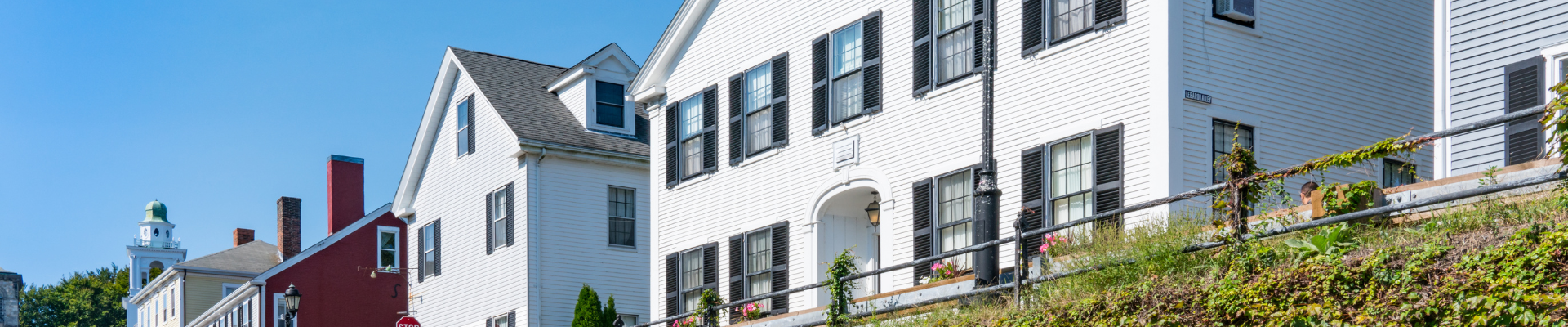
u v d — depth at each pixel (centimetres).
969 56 1856
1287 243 1139
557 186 2894
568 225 2891
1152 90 1584
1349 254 1098
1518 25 1412
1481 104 1439
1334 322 1020
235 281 4925
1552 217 1012
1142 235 1336
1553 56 1367
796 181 2141
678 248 2422
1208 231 1272
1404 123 1803
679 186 2444
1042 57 1759
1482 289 959
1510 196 1105
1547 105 993
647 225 3033
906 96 1953
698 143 2408
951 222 1838
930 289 1584
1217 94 1614
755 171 2241
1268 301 1088
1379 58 1802
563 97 3134
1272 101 1667
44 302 9144
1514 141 1387
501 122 2948
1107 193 1622
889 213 1959
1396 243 1077
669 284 2427
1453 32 1484
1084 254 1382
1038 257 1421
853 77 2058
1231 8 1647
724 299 2267
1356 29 1784
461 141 3209
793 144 2158
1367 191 1173
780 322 1833
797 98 2161
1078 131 1683
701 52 2425
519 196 2878
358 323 3872
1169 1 1591
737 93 2302
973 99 1838
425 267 3356
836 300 1666
